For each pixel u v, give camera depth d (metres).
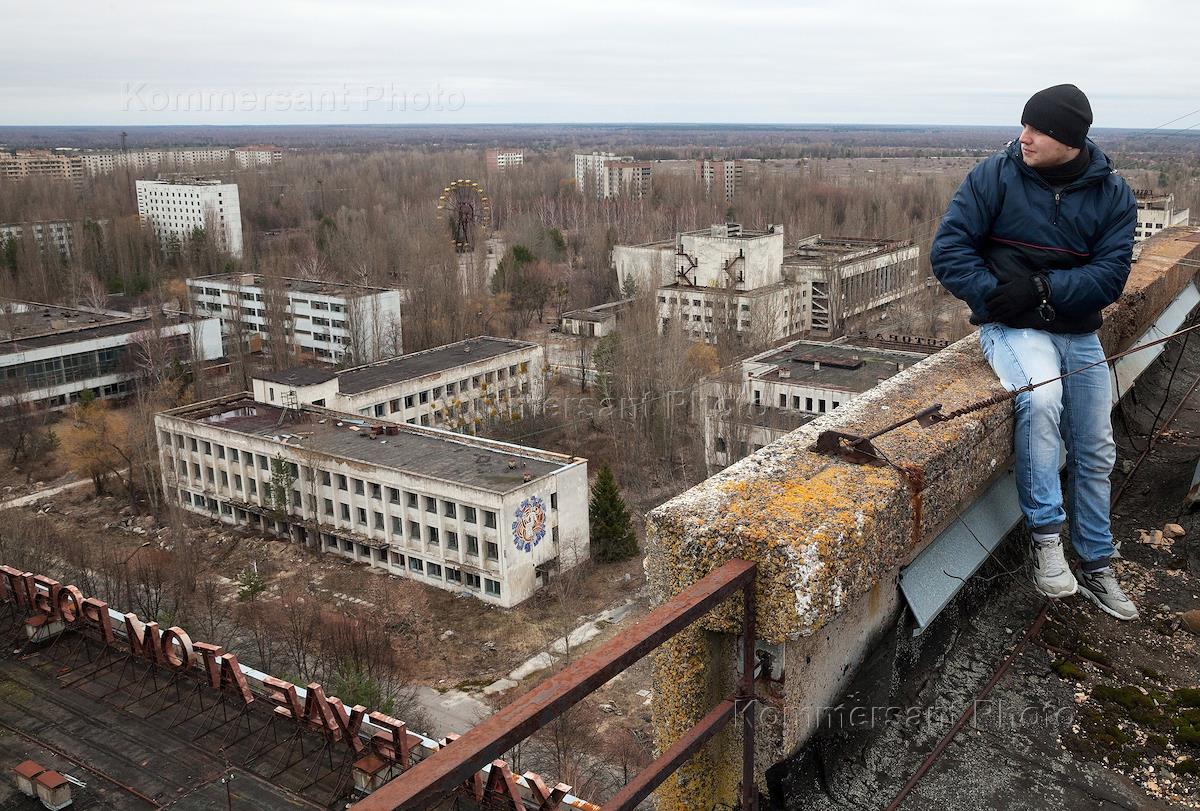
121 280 77.62
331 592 32.84
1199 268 8.27
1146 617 4.14
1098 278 3.94
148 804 14.28
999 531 4.04
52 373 52.38
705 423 38.22
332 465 35.31
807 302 64.88
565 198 124.75
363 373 47.47
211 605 30.78
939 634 3.69
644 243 84.38
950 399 3.97
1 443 47.22
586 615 30.84
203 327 59.44
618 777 21.06
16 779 14.70
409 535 33.66
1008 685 3.57
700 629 2.81
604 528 34.38
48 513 40.62
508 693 26.31
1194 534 4.73
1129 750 3.29
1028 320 4.12
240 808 14.25
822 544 2.71
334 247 80.38
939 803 3.00
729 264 62.12
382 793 1.68
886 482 3.14
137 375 53.59
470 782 13.69
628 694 24.70
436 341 59.00
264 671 26.34
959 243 4.23
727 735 2.90
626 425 43.50
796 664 2.83
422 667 27.81
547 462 34.56
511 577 31.23
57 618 18.66
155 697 16.92
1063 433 4.21
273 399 42.16
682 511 2.89
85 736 15.85
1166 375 7.50
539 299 72.00
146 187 95.81
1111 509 5.29
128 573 30.72
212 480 40.25
